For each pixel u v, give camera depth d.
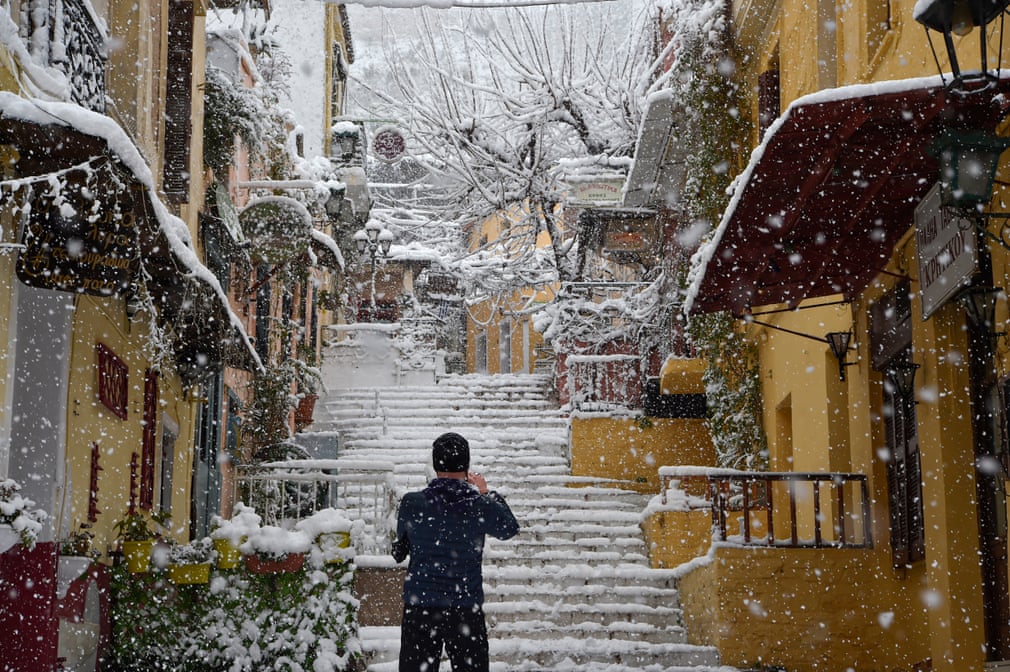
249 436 17.34
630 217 22.58
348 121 26.78
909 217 9.06
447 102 27.64
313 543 9.44
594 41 27.16
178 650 9.09
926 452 9.26
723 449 16.48
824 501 12.80
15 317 7.43
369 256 27.16
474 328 43.44
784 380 14.74
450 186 29.05
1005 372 7.94
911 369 9.39
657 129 17.83
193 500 13.24
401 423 22.44
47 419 7.94
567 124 28.33
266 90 15.23
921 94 6.95
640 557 15.31
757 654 10.80
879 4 11.02
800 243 9.52
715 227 16.16
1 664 7.14
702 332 16.66
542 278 30.16
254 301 16.61
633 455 19.70
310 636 9.20
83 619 8.28
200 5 11.88
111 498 9.63
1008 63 7.64
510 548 15.37
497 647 11.04
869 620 10.77
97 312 9.00
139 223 7.46
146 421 10.89
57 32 7.86
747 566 10.95
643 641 12.12
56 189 6.31
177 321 10.14
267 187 15.32
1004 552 8.48
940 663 8.92
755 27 15.59
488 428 22.14
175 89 11.18
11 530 6.46
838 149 7.59
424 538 6.54
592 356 20.77
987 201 6.93
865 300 11.28
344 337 28.75
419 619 6.45
